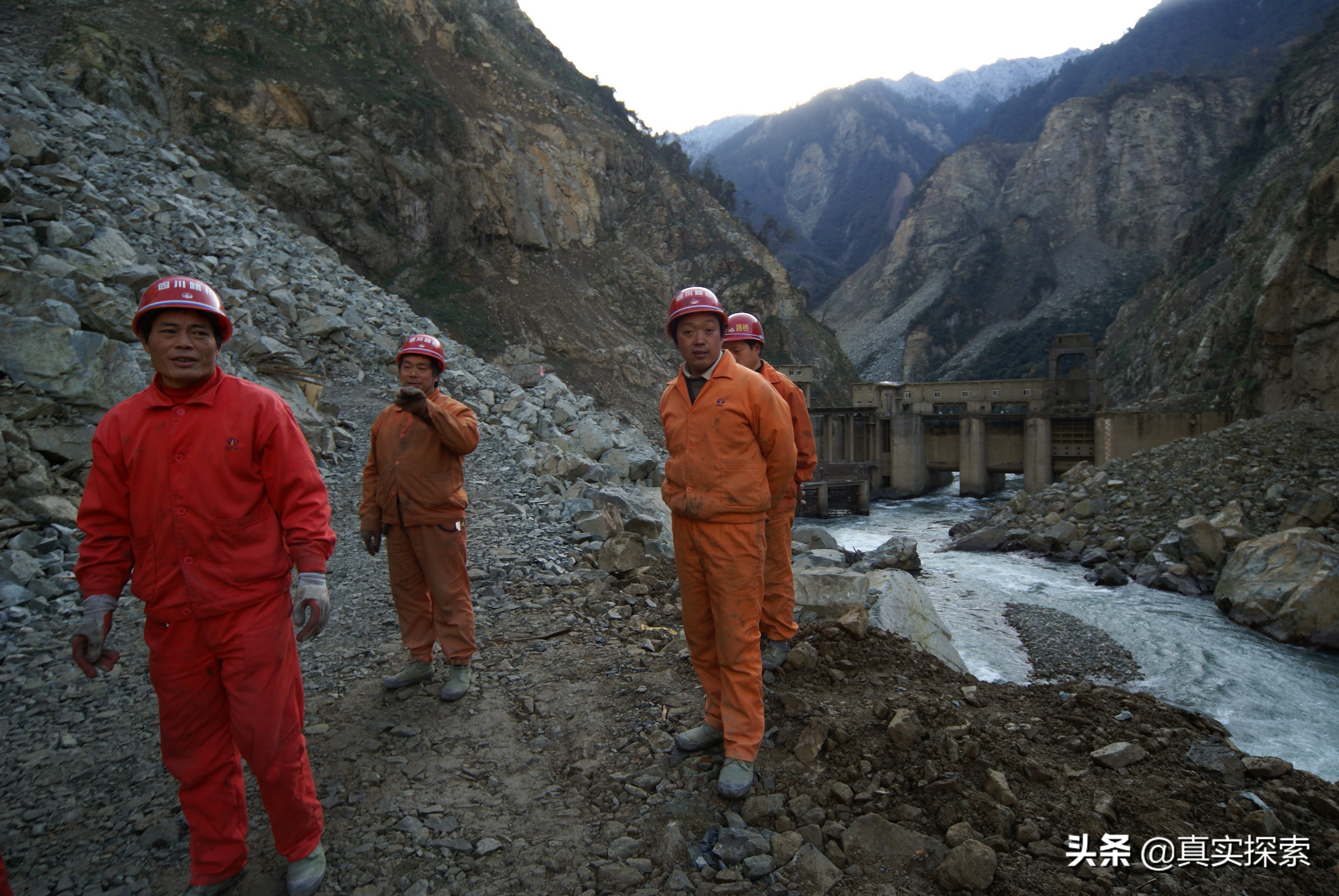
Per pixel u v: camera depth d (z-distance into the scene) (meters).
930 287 190.88
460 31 68.94
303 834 2.69
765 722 3.72
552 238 65.25
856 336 191.12
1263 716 9.96
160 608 2.45
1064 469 47.47
